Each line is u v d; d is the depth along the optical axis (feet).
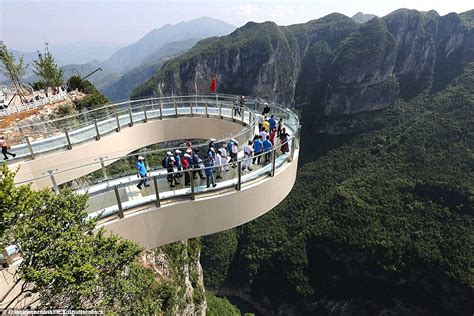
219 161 35.76
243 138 46.96
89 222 26.17
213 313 138.92
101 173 39.68
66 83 124.26
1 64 102.83
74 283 22.17
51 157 50.78
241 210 36.78
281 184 40.55
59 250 22.13
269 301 199.62
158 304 33.30
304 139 380.58
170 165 35.96
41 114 87.76
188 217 34.47
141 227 32.76
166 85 427.33
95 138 57.82
